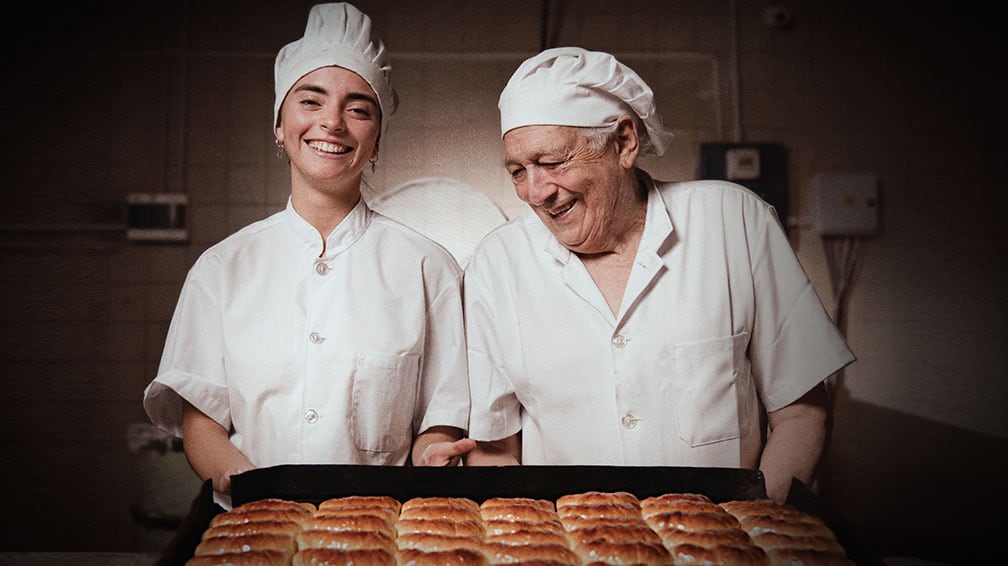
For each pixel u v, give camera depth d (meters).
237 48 2.97
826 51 3.05
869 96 3.06
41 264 2.95
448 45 2.94
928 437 3.03
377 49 1.67
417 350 1.69
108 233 2.96
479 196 2.79
